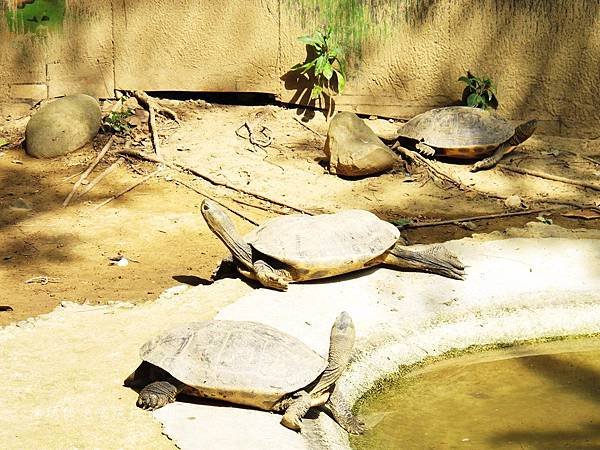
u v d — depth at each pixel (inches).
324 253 72.7
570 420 61.4
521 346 70.9
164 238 89.0
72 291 77.4
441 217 93.6
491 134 103.3
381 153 100.7
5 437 55.7
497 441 59.2
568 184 101.0
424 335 70.5
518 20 109.6
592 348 70.7
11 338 67.2
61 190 99.2
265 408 58.6
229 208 95.0
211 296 73.4
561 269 78.5
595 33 107.8
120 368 63.2
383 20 112.6
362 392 64.7
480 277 77.2
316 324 69.2
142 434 56.3
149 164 104.7
